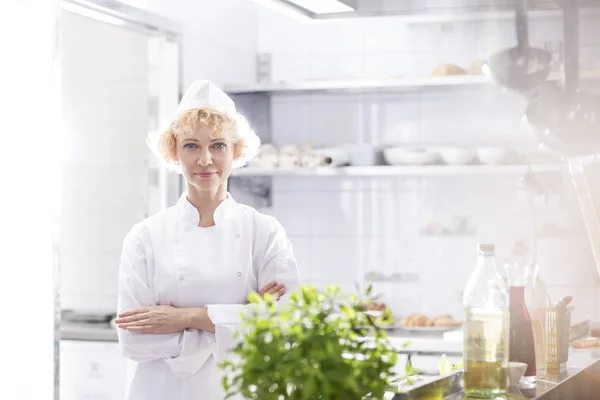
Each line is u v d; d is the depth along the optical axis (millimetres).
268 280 2451
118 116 4309
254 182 3408
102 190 4344
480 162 2785
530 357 1876
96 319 4262
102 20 3492
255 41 3416
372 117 3180
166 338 2318
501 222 2688
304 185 3344
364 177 3197
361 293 3186
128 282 2393
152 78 3904
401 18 2982
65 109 4395
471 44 2768
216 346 2309
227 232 2436
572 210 2512
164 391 2359
